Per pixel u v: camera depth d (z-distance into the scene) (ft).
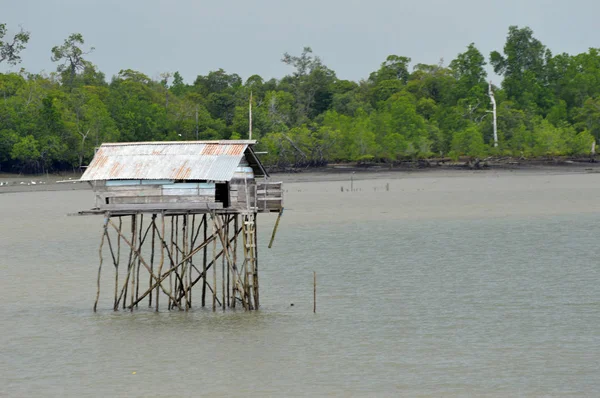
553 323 511.81
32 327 509.76
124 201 508.53
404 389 395.96
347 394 390.01
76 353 455.22
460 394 388.98
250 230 523.70
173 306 556.51
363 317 530.68
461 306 561.84
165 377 414.82
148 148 514.68
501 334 488.44
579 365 428.56
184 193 503.61
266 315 532.73
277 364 433.07
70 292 622.54
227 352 453.58
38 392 396.98
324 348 460.55
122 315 535.60
